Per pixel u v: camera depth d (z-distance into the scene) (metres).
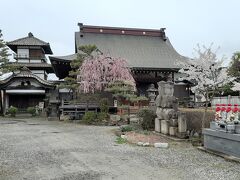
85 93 25.78
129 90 21.50
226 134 8.55
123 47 39.59
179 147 10.45
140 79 33.19
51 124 20.84
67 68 31.81
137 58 37.38
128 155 9.12
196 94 28.31
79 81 24.20
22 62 40.59
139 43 41.22
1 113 31.52
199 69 20.86
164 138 12.55
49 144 11.41
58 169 7.30
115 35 41.84
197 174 6.79
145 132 14.32
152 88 25.55
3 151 9.81
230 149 8.44
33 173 6.91
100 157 8.84
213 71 20.17
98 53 27.61
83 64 24.23
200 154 9.16
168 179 6.38
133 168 7.41
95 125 19.97
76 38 39.97
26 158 8.66
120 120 21.16
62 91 33.66
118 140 12.26
